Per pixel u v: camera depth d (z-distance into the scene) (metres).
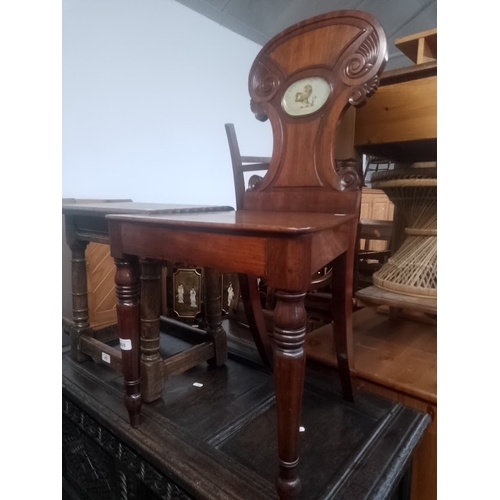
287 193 0.82
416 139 0.89
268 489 0.55
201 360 0.92
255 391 0.85
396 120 0.91
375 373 0.85
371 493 0.54
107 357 0.88
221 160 2.28
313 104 0.78
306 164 0.79
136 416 0.70
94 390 0.84
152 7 1.81
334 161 0.76
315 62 0.78
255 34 2.29
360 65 0.71
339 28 0.74
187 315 1.71
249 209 0.88
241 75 2.35
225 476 0.57
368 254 1.82
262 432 0.69
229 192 2.36
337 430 0.70
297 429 0.49
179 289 1.70
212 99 2.18
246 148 2.46
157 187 1.94
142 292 0.78
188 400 0.80
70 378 0.90
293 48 0.81
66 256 1.34
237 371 0.95
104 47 1.65
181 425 0.71
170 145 1.98
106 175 1.73
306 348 0.99
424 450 0.78
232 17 2.08
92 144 1.66
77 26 1.55
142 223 0.60
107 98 1.69
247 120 2.45
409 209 1.02
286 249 0.45
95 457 0.81
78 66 1.58
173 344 1.07
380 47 0.69
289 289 0.46
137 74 1.79
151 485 0.65
